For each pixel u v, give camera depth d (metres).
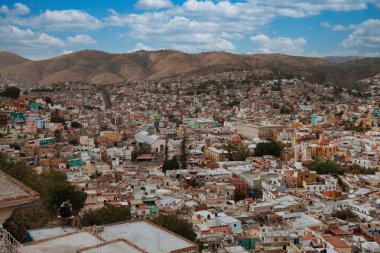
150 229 41.75
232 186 155.88
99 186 149.50
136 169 194.00
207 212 115.44
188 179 169.12
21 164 105.25
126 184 155.38
